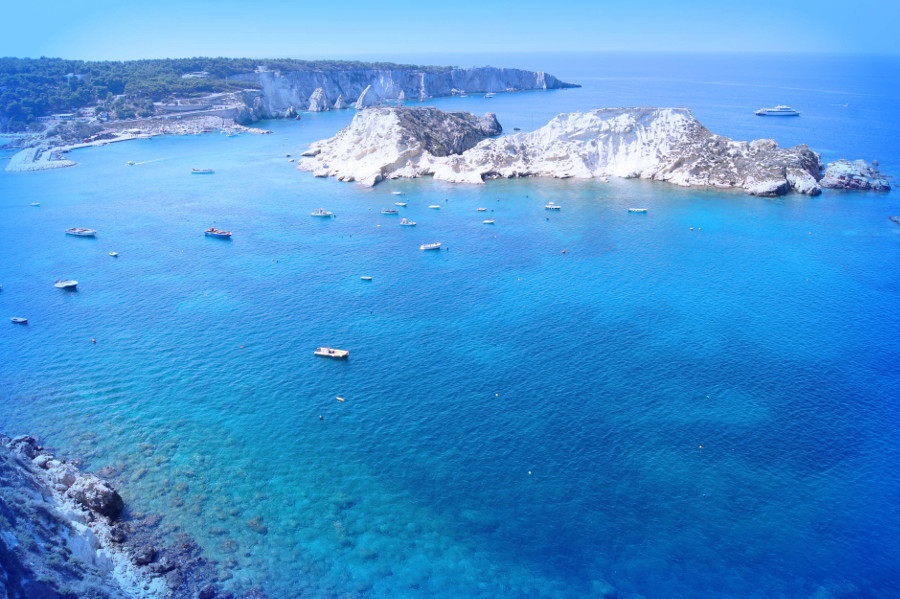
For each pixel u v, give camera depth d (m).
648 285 113.94
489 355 89.75
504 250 133.38
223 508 61.31
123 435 71.94
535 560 55.66
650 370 85.38
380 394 80.38
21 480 56.72
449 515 60.75
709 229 145.50
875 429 72.38
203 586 52.34
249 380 83.69
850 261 124.81
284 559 55.59
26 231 150.00
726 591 52.41
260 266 125.94
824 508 60.94
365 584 53.22
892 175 194.88
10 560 45.66
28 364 87.88
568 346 92.19
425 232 146.12
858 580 53.28
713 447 69.69
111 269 125.06
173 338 95.56
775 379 82.94
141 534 57.81
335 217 159.75
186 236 145.75
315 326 99.25
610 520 59.88
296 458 68.50
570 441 70.88
